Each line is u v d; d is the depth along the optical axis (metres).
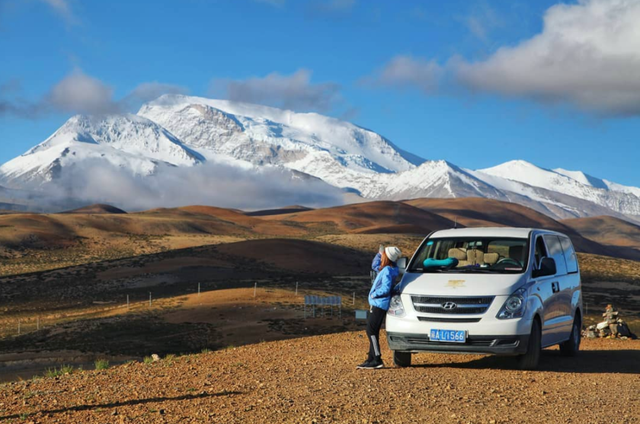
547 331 10.84
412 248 146.25
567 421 6.91
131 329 58.22
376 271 13.44
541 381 9.23
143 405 7.71
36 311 81.44
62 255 166.25
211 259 117.00
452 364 10.90
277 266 114.94
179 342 51.59
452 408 7.43
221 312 63.62
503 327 9.64
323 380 9.17
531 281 10.39
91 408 7.61
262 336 52.06
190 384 9.10
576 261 13.34
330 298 60.59
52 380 10.05
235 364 11.11
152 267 109.25
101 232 195.25
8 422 6.99
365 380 9.11
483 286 9.97
